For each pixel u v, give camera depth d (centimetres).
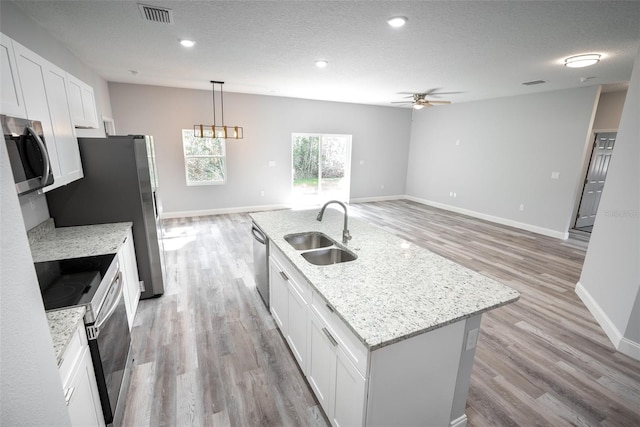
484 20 246
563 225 538
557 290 342
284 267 223
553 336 260
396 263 191
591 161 569
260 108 661
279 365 221
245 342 246
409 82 484
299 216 311
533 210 580
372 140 820
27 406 68
